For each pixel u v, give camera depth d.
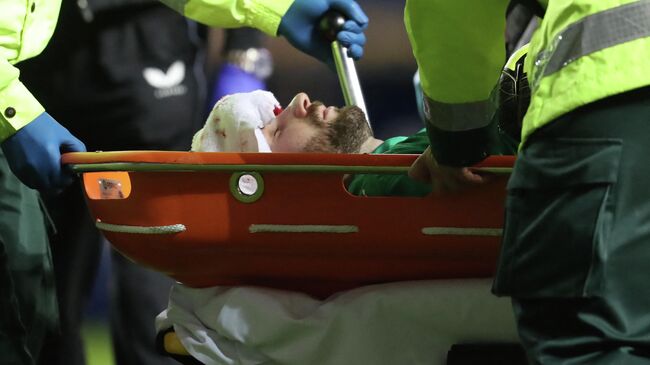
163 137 11.95
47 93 11.52
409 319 7.91
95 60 11.53
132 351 12.23
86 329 17.62
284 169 7.72
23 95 8.38
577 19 6.36
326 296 8.36
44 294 9.46
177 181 7.96
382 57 21.47
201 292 8.38
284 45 20.92
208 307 8.29
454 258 7.96
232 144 9.38
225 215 7.98
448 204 7.84
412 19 6.88
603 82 6.22
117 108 11.70
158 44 11.79
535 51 6.63
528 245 6.45
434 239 7.89
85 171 8.14
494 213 7.83
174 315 8.46
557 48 6.41
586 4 6.34
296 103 9.65
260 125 9.54
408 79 21.45
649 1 6.28
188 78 12.12
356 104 10.08
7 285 8.82
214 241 8.02
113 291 12.41
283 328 8.02
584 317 6.30
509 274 6.53
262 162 7.74
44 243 9.44
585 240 6.25
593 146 6.27
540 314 6.47
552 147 6.38
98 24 11.48
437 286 7.93
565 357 6.33
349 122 9.62
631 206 6.27
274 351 8.09
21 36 8.76
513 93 8.41
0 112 8.34
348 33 10.11
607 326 6.26
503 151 8.52
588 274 6.25
